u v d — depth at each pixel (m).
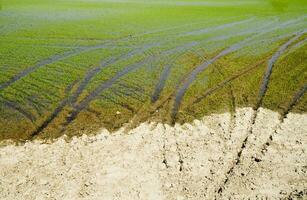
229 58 28.91
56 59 27.94
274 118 19.34
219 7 50.59
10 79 24.02
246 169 15.48
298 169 15.50
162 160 16.00
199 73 25.67
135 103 21.08
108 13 44.75
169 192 14.27
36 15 42.88
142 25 39.09
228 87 23.36
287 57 29.02
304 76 25.12
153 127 18.50
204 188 14.48
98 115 19.64
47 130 18.11
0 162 15.61
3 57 28.00
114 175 15.02
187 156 16.23
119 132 17.98
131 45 32.00
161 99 21.61
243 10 48.50
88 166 15.49
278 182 14.80
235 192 14.26
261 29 38.25
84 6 49.19
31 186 14.35
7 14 43.16
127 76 24.92
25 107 20.31
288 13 46.56
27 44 31.48
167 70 26.22
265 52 30.39
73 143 17.00
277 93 22.42
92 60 27.92
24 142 17.14
